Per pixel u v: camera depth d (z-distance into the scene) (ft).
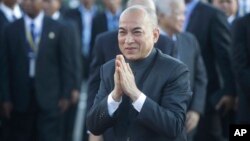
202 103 41.75
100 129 27.30
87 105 36.86
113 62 28.27
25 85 53.93
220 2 58.23
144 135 26.91
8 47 53.98
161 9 39.52
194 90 41.68
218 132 51.06
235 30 46.80
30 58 54.03
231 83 49.98
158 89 27.02
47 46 54.24
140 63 27.37
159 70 27.25
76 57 57.11
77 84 57.47
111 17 74.18
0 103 54.19
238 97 47.19
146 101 26.20
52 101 54.60
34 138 55.52
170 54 34.86
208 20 50.55
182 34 40.86
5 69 53.88
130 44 26.68
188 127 41.22
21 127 55.01
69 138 64.44
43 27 54.39
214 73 50.72
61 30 54.85
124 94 27.12
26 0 53.78
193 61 41.11
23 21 54.19
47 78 54.34
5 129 55.16
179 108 26.71
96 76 36.81
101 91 28.12
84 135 63.36
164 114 26.25
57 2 69.00
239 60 46.50
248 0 64.80
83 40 76.54
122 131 27.27
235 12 60.39
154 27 27.27
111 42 36.52
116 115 26.96
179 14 39.45
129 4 34.42
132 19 26.63
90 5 78.54
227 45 50.19
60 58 55.06
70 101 56.24
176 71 27.20
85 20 78.02
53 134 55.11
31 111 54.60
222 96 50.14
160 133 26.37
